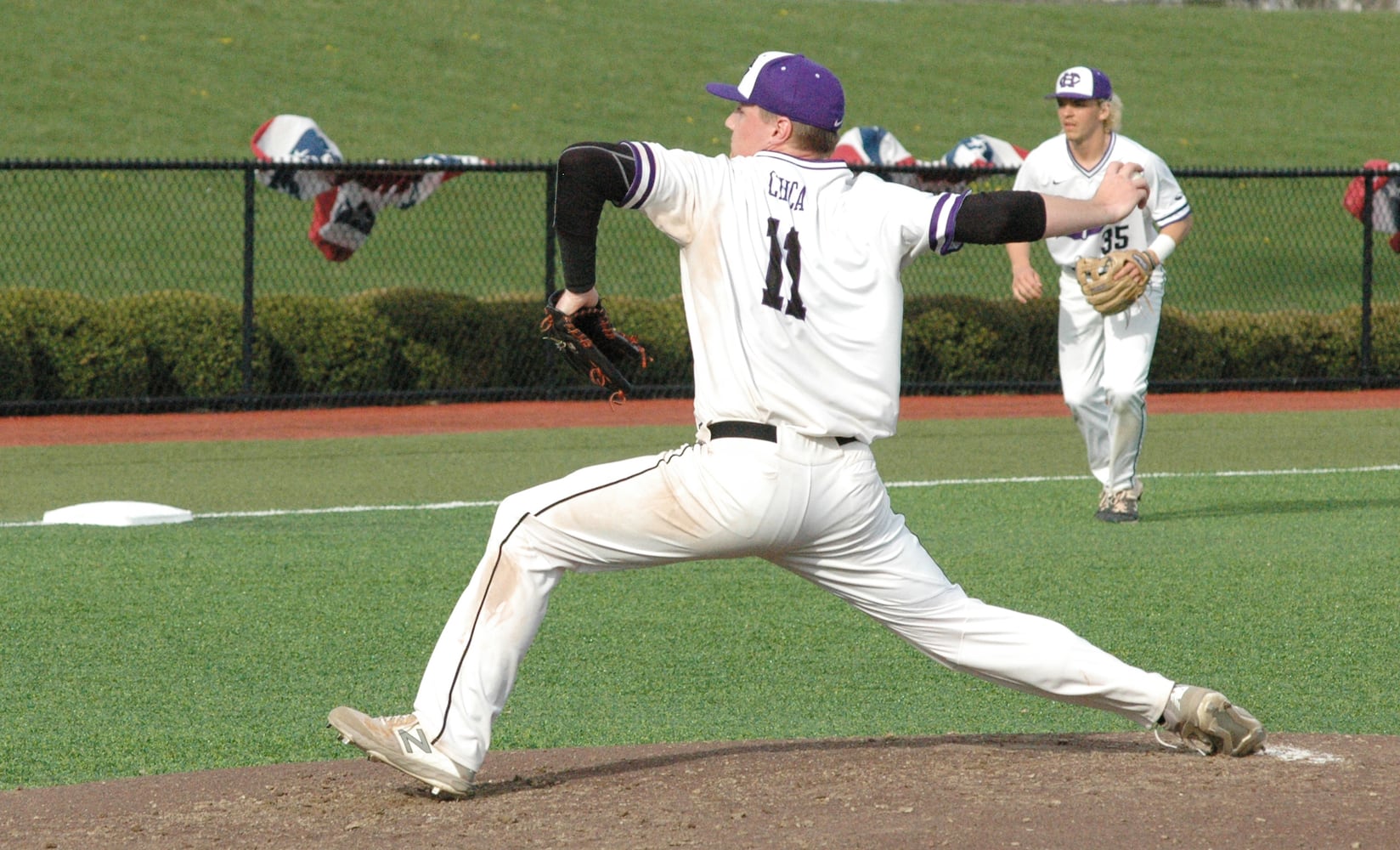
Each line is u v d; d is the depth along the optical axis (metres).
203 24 134.25
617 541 14.64
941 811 14.10
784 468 14.26
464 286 86.62
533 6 150.50
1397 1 180.50
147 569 27.80
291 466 42.25
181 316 55.56
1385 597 26.20
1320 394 62.75
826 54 145.50
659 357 59.78
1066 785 14.92
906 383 61.09
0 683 20.66
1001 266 85.62
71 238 90.12
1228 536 31.61
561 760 16.67
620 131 121.25
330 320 56.88
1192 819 13.77
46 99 113.81
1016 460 43.69
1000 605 25.53
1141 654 22.53
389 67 130.50
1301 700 20.16
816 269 14.16
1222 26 163.62
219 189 99.69
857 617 24.67
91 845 13.88
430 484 38.97
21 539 30.48
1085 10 166.50
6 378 53.44
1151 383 61.72
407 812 14.62
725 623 24.23
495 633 14.77
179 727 18.78
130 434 49.06
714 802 14.60
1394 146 128.12
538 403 57.88
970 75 143.00
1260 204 108.81
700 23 151.38
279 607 25.09
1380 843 13.20
